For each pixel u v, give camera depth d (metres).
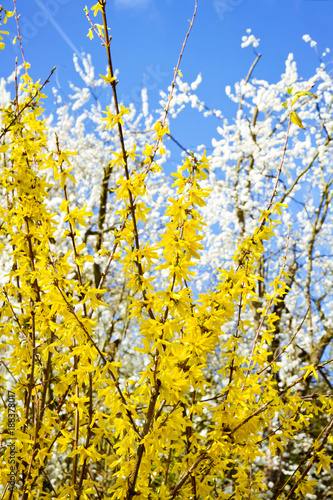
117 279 6.93
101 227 7.10
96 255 5.99
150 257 1.87
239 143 6.80
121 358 5.98
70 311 1.79
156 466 2.29
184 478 2.06
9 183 2.29
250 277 2.13
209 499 2.31
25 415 2.27
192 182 1.90
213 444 2.07
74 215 1.97
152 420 1.97
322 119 6.68
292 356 6.01
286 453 5.48
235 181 6.85
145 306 1.89
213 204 6.71
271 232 2.17
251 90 6.90
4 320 3.42
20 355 2.31
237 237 6.82
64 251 6.05
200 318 1.93
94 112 7.84
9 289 2.30
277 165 6.64
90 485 2.04
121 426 1.83
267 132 6.92
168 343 1.75
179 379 1.86
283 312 6.68
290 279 6.67
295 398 2.31
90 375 1.89
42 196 2.33
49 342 2.22
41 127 2.44
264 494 4.88
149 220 6.39
